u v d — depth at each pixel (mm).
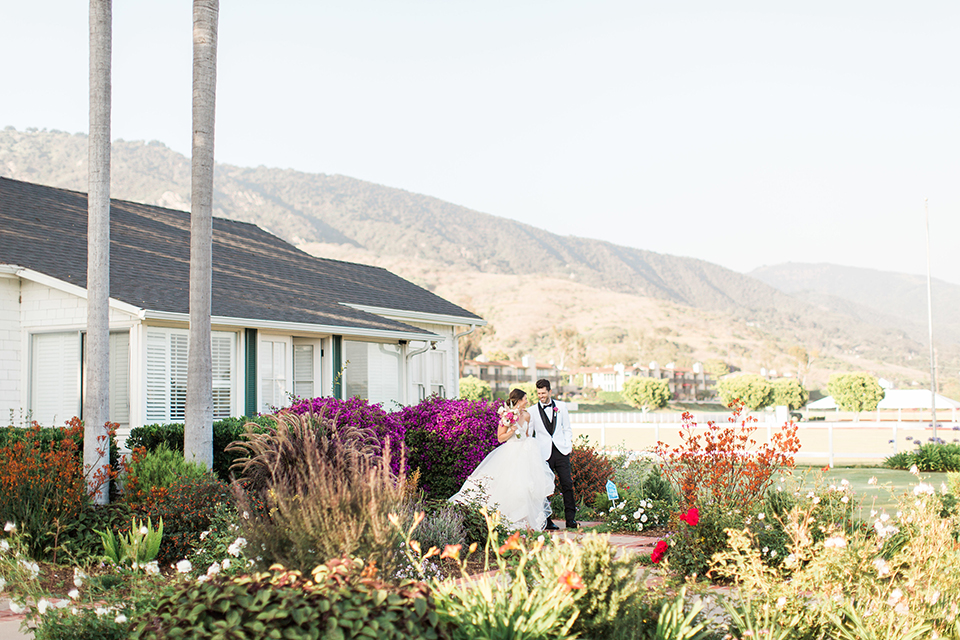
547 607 4289
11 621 6098
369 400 18828
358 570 4570
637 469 15273
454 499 10000
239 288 17266
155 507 8859
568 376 163500
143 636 3811
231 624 3568
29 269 14164
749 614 4984
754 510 7703
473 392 74250
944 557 5844
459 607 4344
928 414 89375
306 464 8078
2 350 14383
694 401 163875
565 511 10906
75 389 14031
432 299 25172
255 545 5660
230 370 15305
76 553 8477
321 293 20047
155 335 13680
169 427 11625
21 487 8750
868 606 5105
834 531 6289
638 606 4672
